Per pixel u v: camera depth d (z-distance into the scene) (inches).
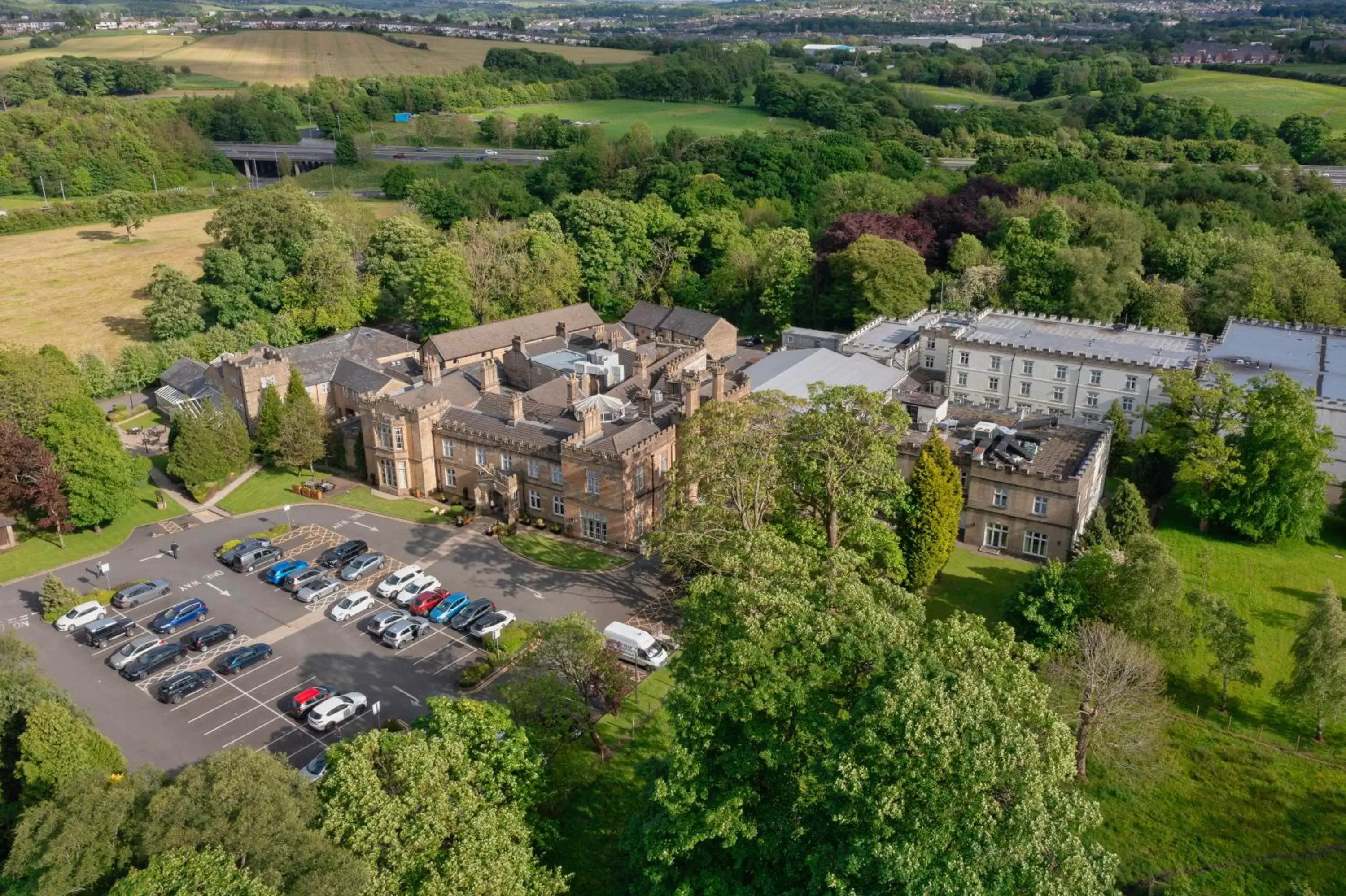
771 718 1990.7
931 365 5565.9
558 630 2610.7
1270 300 5669.3
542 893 2018.9
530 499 4195.4
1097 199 7244.1
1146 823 2519.7
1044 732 1979.6
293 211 7027.6
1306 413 3868.1
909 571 3494.1
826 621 2047.2
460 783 2089.1
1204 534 4111.7
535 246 7111.2
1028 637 3078.2
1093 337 5295.3
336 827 1939.0
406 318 6653.5
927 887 1638.8
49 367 4744.1
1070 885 1702.8
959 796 1706.4
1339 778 2652.6
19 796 2303.2
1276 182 7834.6
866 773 1764.3
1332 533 4131.4
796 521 3270.2
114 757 2442.2
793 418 3297.2
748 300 7170.3
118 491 4136.3
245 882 1713.8
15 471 3956.7
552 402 4638.3
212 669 3184.1
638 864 2069.4
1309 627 2783.0
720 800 1945.1
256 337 6309.1
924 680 1851.6
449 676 3154.5
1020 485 3786.9
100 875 1813.5
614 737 2812.5
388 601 3595.0
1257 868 2370.8
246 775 1904.5
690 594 2817.4
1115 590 2992.1
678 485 3361.2
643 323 6348.4
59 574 3814.0
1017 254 6363.2
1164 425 4247.0
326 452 4808.1
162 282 6294.3
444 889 1856.5
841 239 6884.8
